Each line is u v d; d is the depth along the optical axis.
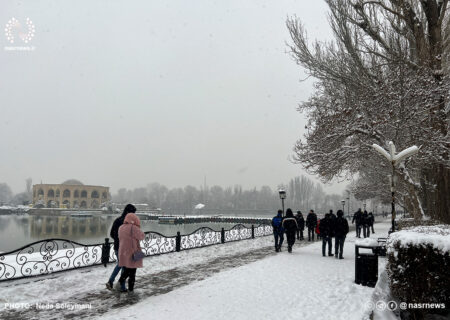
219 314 5.25
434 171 13.73
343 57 14.18
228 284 7.31
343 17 13.91
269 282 7.48
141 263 6.61
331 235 11.47
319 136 14.12
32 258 9.91
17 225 57.41
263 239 18.08
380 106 12.43
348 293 6.43
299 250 13.45
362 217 19.30
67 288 6.95
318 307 5.57
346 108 13.22
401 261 4.87
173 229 46.16
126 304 5.86
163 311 5.41
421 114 12.37
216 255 12.12
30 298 6.17
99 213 99.94
